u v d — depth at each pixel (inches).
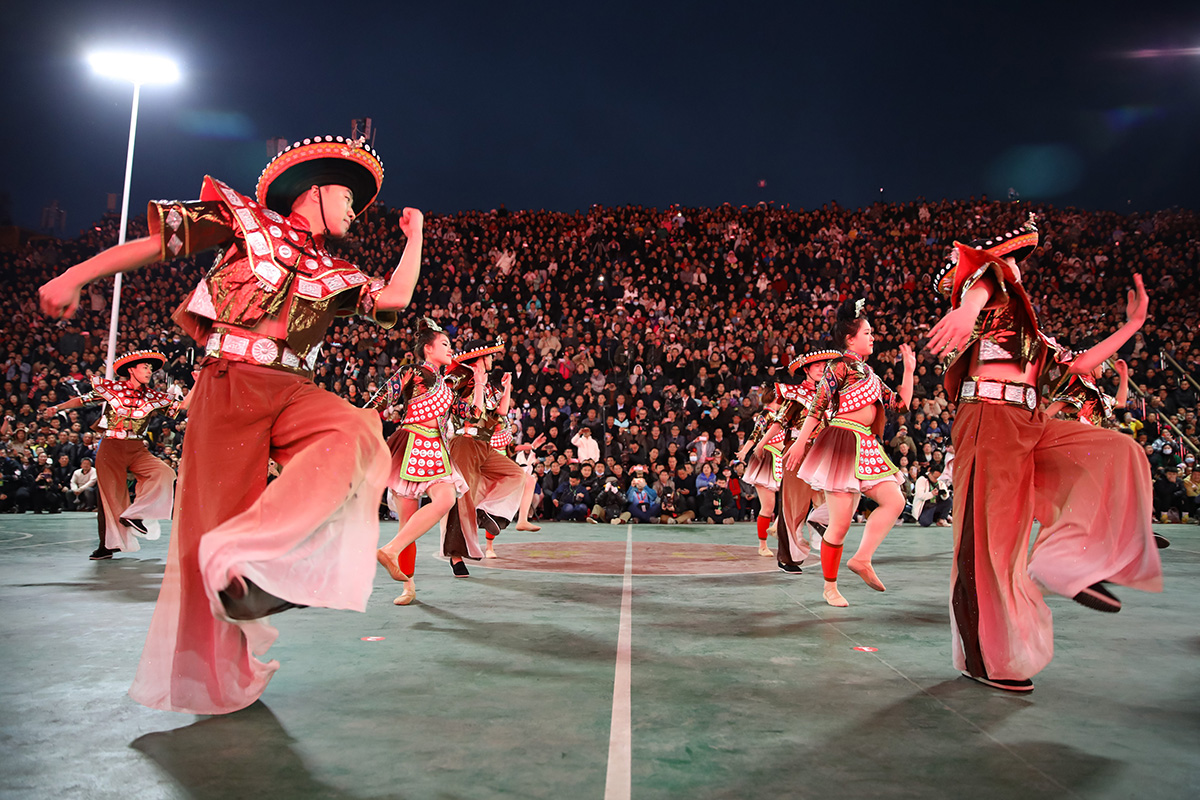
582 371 668.7
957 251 121.6
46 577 238.7
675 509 536.7
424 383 208.8
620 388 662.5
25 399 633.6
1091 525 118.9
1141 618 183.8
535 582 237.5
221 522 99.4
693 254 898.1
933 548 362.6
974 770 86.1
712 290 861.2
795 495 265.3
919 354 709.3
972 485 124.2
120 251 95.7
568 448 586.6
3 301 815.7
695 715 105.2
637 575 255.9
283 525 92.7
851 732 98.7
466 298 853.8
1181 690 119.8
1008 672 117.3
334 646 146.6
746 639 155.0
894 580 248.8
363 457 101.8
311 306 104.4
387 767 85.7
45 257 917.8
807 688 119.2
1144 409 597.3
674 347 688.4
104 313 784.9
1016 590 121.0
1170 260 879.7
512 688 118.0
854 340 206.4
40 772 83.2
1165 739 96.8
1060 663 137.9
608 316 775.1
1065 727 101.3
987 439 123.9
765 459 326.3
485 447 294.2
